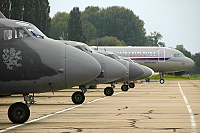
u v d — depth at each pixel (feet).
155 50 558.15
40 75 146.10
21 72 145.79
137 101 246.27
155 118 165.07
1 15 155.12
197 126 144.56
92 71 148.97
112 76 257.34
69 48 149.38
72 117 166.71
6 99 261.85
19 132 131.13
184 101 248.52
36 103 229.86
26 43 147.13
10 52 146.10
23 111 146.51
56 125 145.07
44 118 163.32
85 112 184.44
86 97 280.51
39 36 149.79
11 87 146.92
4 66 145.79
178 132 132.57
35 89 147.74
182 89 407.64
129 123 150.92
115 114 177.37
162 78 589.73
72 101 233.14
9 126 142.00
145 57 554.05
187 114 178.70
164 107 208.64
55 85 147.64
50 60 146.41
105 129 137.49
